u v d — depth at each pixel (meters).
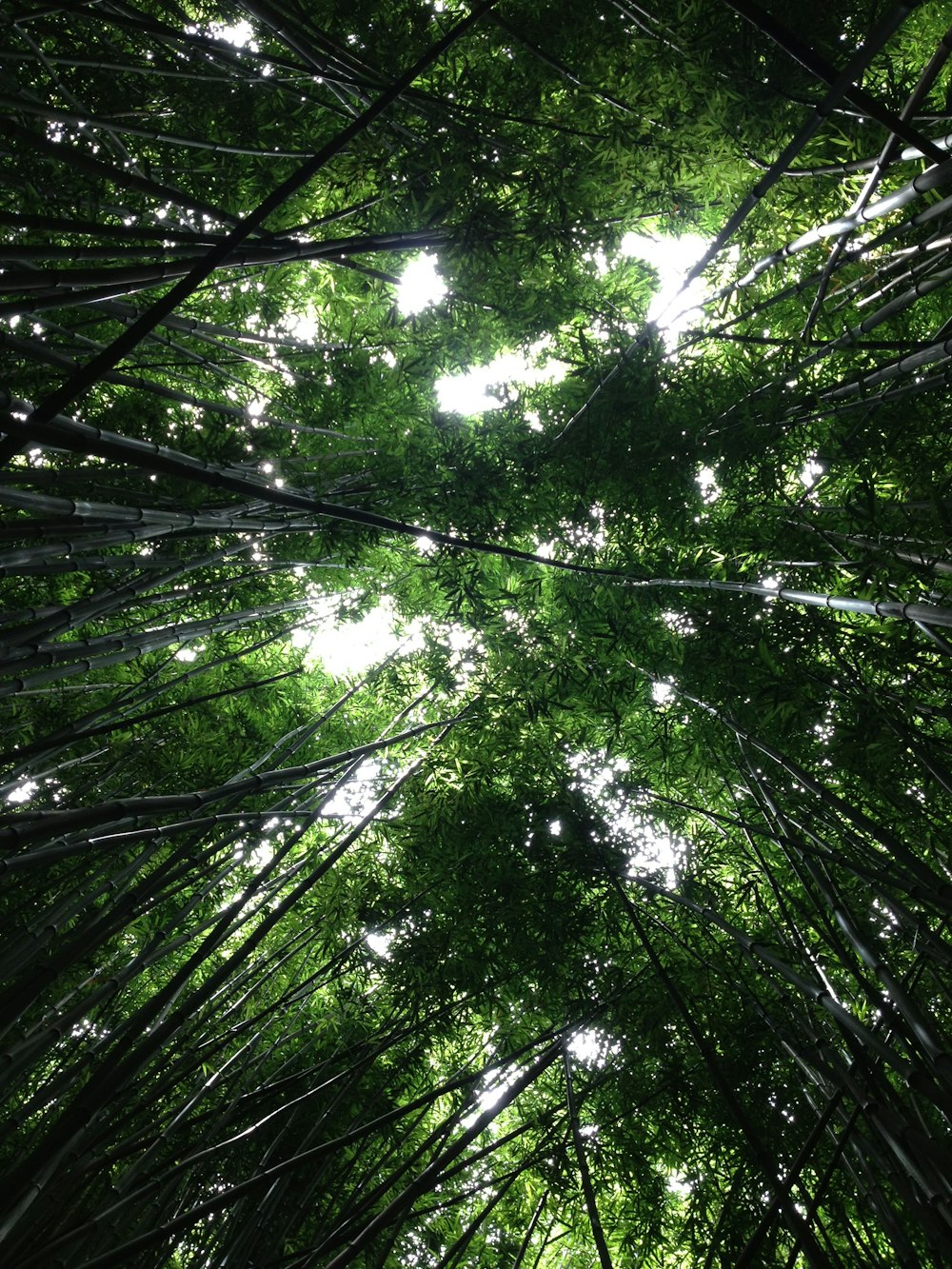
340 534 4.50
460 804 4.72
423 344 4.94
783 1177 3.83
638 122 3.77
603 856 4.51
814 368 4.38
